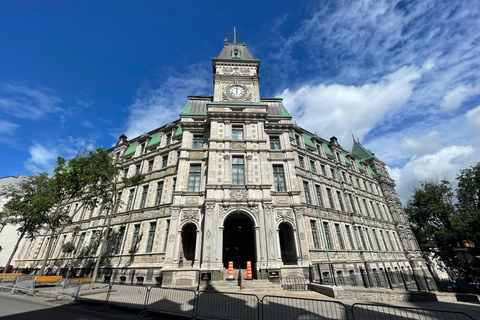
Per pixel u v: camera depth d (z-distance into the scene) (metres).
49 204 24.28
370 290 14.45
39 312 10.46
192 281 18.94
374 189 42.06
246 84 29.31
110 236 28.34
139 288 17.94
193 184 24.20
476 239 28.09
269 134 27.36
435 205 36.84
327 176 32.66
